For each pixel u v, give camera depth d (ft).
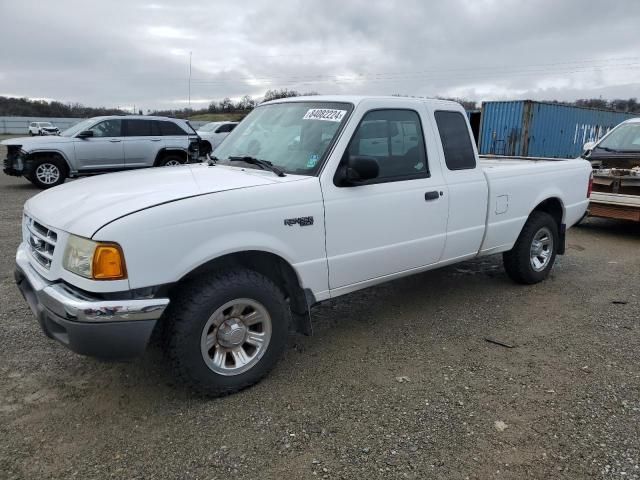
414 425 9.96
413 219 13.66
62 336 9.73
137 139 45.16
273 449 9.25
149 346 12.99
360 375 11.92
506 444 9.38
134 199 10.03
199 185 10.97
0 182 47.65
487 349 13.34
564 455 9.07
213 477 8.54
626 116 80.69
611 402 10.76
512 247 17.47
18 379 11.48
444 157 14.60
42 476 8.51
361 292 17.67
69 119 216.33
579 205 19.60
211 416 10.25
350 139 12.32
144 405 10.61
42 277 10.28
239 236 10.47
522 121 63.72
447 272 19.99
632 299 17.19
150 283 9.49
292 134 13.20
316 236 11.69
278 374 11.94
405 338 13.97
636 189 26.02
